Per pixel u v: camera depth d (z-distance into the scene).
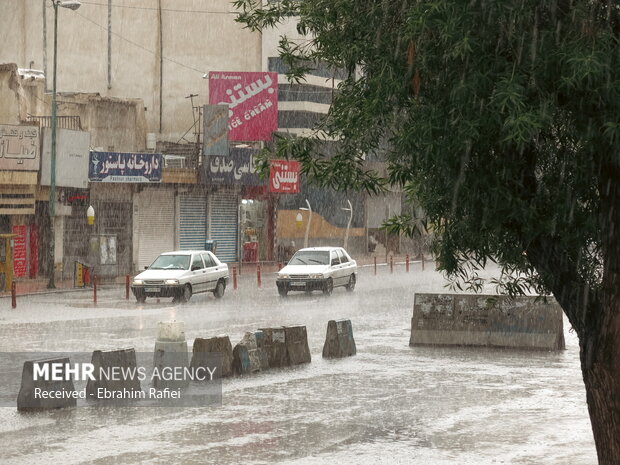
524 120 11.03
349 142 14.22
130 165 80.56
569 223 13.08
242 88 94.38
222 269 60.81
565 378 29.78
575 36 11.46
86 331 41.16
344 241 118.12
